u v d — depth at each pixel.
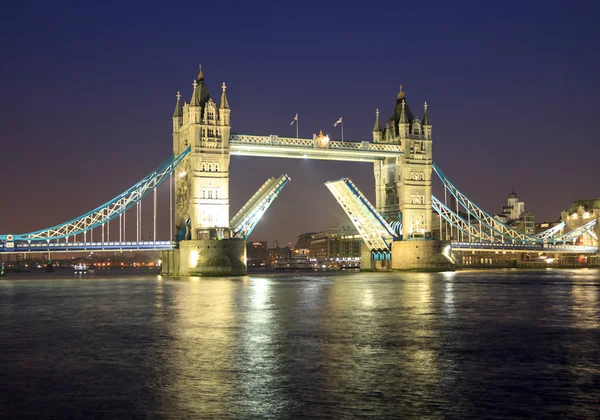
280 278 123.62
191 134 130.00
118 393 23.70
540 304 57.16
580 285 89.94
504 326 40.88
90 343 34.88
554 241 197.88
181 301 62.28
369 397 22.92
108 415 21.12
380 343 33.97
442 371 26.97
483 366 27.94
